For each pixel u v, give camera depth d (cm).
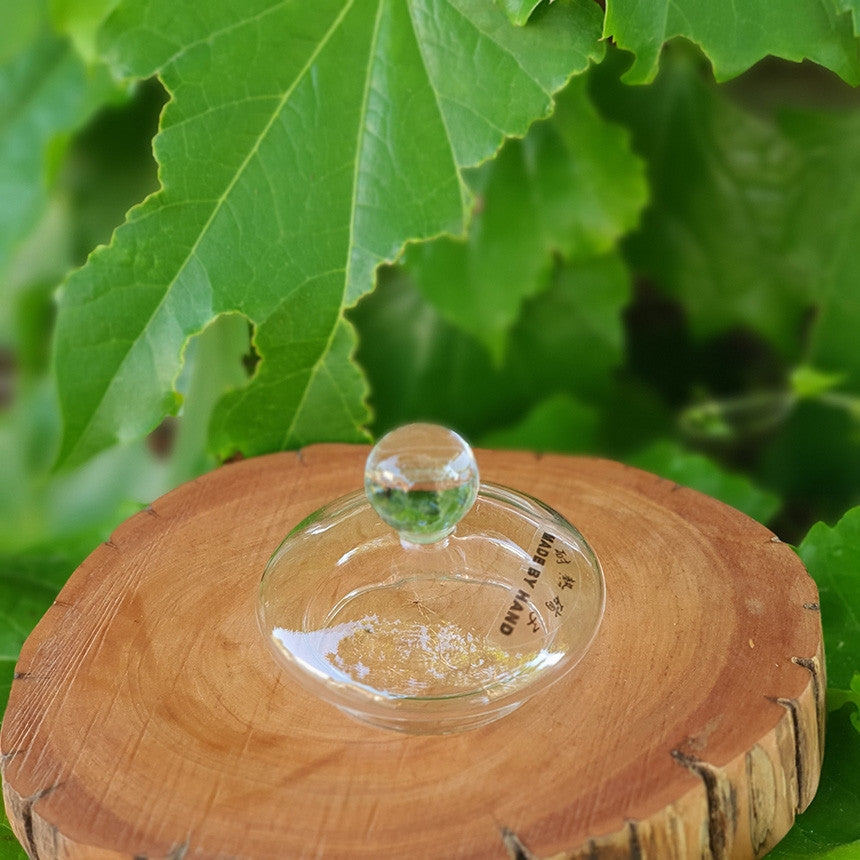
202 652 40
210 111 45
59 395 46
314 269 46
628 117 54
